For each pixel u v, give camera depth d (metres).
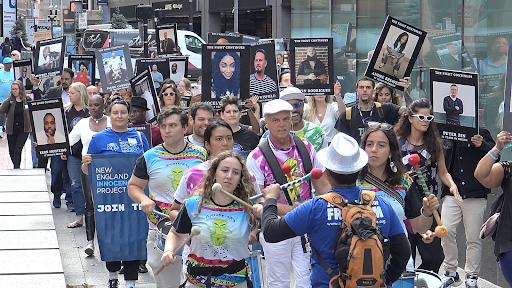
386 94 8.35
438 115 7.05
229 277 4.64
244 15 47.47
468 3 8.91
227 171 4.59
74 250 8.96
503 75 8.12
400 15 11.00
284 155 5.69
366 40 12.31
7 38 28.75
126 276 6.86
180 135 5.91
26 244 7.90
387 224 4.02
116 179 6.75
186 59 11.99
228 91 8.61
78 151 9.79
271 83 8.79
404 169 5.02
